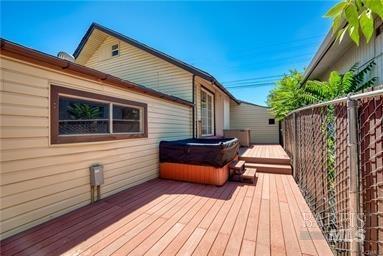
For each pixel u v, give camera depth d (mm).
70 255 2105
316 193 3021
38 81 2758
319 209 2865
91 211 3182
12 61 2492
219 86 7699
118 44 8406
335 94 4582
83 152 3402
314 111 3105
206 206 3395
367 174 1656
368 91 1585
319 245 2289
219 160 4582
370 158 1609
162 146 5246
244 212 3154
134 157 4531
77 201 3281
